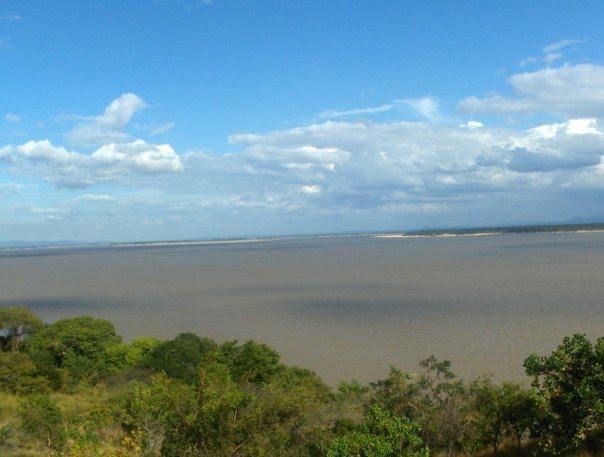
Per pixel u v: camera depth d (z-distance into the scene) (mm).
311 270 140000
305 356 47938
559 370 14422
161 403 16250
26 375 41250
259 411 14828
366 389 23391
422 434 16469
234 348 40000
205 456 13773
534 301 72750
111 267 184375
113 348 46531
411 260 166875
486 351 45781
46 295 106000
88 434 21453
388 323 61219
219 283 114375
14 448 21500
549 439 14539
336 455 12453
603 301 70000
